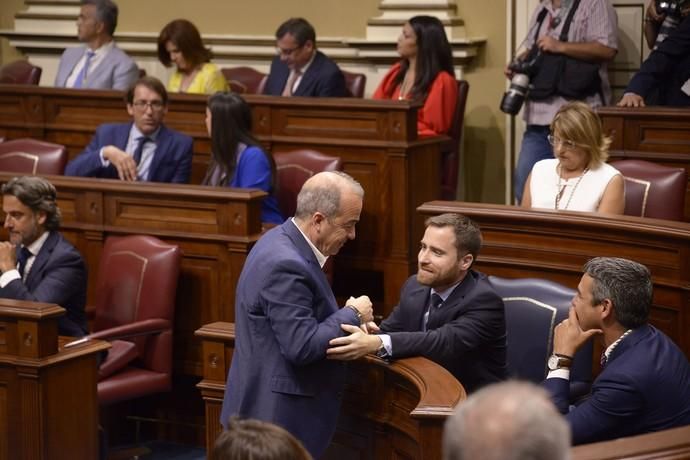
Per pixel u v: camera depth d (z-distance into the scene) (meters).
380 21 20.36
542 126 16.80
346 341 8.28
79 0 23.28
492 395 3.66
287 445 5.02
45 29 23.39
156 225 13.27
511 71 16.89
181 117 16.98
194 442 13.50
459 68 19.92
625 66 18.98
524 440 3.53
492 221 11.62
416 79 17.28
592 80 16.66
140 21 23.03
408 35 17.30
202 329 9.76
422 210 11.91
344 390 9.13
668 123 14.27
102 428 11.80
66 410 10.10
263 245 8.54
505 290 10.12
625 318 8.22
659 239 10.66
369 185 15.38
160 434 13.66
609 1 17.00
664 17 15.95
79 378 10.23
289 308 8.21
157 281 12.42
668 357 8.04
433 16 18.98
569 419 7.98
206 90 18.53
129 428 13.61
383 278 15.54
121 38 22.97
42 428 9.83
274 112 15.97
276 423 8.39
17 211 11.84
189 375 13.45
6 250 11.72
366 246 15.42
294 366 8.37
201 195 12.93
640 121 14.46
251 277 8.45
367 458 9.08
